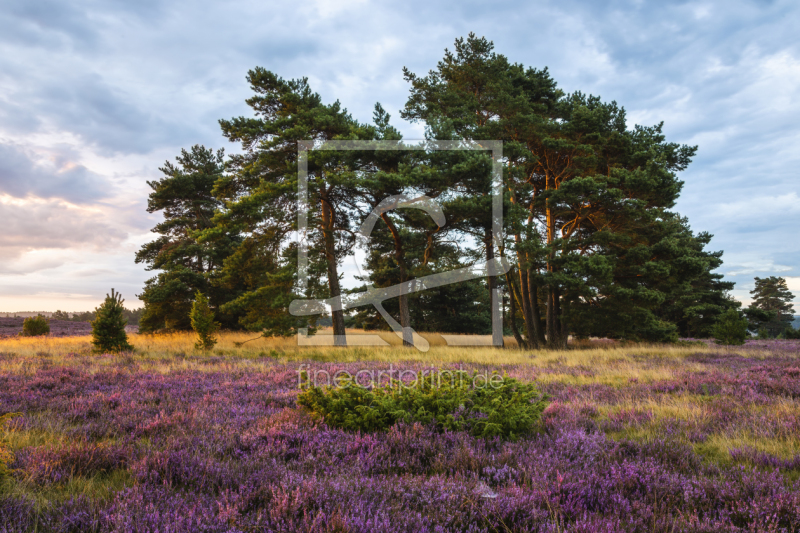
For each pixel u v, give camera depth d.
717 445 4.84
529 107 21.27
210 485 3.33
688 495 3.23
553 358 15.54
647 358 15.16
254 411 6.25
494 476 3.61
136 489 3.07
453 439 4.61
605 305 21.17
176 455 3.80
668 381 9.38
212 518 2.61
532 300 23.59
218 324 19.08
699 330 37.56
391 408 5.39
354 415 5.20
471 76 23.94
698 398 7.51
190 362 12.91
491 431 4.85
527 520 2.76
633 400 7.38
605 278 18.98
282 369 11.40
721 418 5.94
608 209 20.44
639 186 19.42
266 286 20.08
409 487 3.30
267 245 21.48
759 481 3.49
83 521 2.61
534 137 20.80
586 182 18.17
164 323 29.48
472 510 2.90
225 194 21.80
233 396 7.41
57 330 38.25
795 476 3.87
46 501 2.89
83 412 6.05
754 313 38.72
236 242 31.41
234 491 3.24
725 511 3.00
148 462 3.67
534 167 22.69
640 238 21.98
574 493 3.20
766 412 6.25
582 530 2.60
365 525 2.56
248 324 21.30
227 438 4.66
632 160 21.08
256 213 17.77
